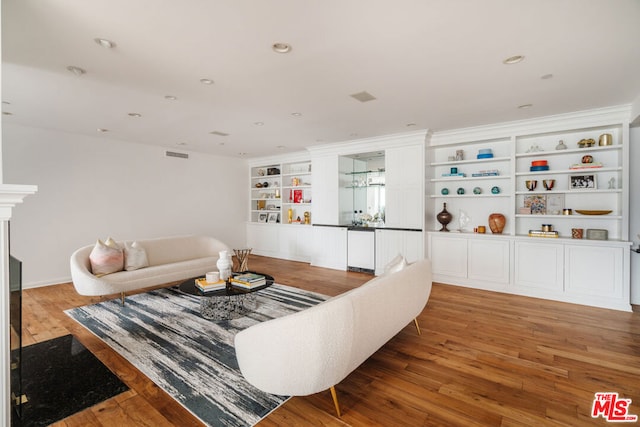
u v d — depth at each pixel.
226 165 7.31
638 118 3.40
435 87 2.98
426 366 2.37
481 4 1.74
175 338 2.83
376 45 2.20
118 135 5.05
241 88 3.00
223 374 2.25
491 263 4.43
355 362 1.95
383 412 1.85
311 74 2.68
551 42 2.15
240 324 3.16
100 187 5.22
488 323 3.21
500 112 3.81
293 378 1.70
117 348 2.64
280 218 7.26
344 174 6.09
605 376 2.22
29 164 4.50
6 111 3.73
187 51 2.28
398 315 2.37
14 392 1.82
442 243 4.86
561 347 2.67
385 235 5.32
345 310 1.73
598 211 3.86
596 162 4.04
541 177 4.38
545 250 4.04
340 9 1.78
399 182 5.14
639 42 2.15
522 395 2.00
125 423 1.76
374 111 3.75
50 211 4.70
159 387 2.09
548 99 3.34
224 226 7.29
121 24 1.93
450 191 5.17
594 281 3.74
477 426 1.72
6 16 1.82
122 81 2.82
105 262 3.74
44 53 2.30
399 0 1.70
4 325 1.43
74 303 3.82
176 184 6.32
